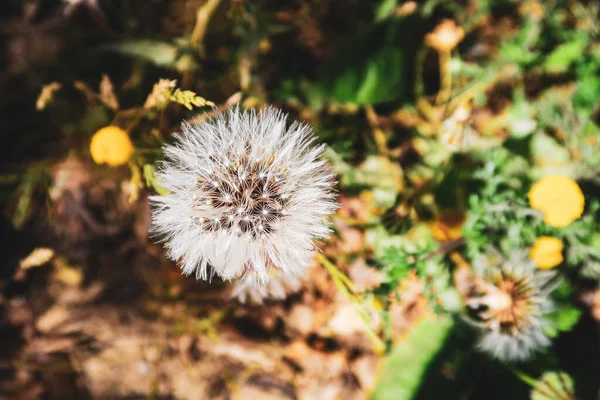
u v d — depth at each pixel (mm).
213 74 219
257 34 213
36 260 191
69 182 217
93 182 217
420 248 196
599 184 210
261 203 159
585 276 207
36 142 220
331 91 217
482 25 232
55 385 211
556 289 198
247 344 213
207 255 157
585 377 205
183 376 212
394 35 216
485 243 192
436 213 210
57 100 219
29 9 222
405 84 224
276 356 212
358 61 215
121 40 221
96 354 213
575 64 215
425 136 223
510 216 194
